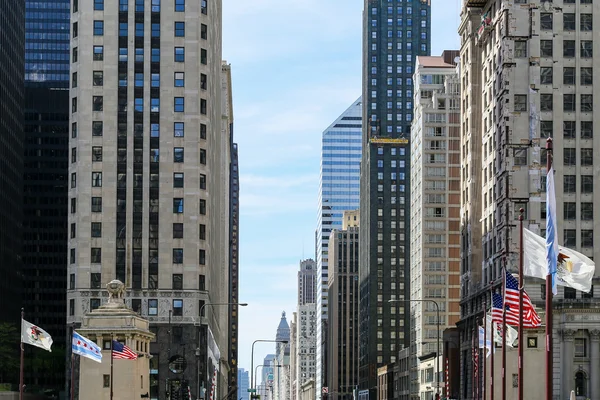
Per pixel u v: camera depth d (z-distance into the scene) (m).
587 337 154.62
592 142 161.75
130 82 182.12
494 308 92.88
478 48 185.50
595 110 162.38
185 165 181.12
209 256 187.88
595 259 159.25
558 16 163.50
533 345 154.38
